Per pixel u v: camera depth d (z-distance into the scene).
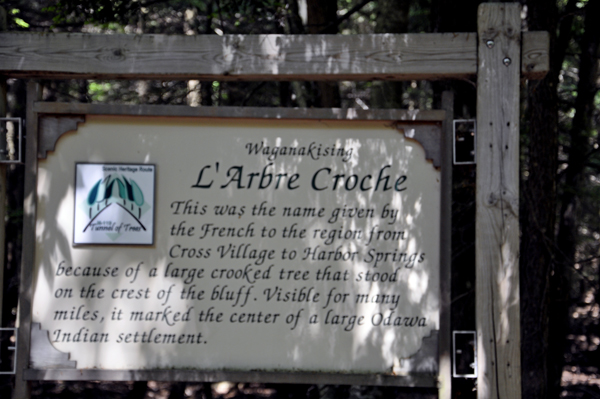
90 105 3.57
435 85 6.30
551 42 6.46
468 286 5.95
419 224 3.57
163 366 3.54
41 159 3.58
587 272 10.98
